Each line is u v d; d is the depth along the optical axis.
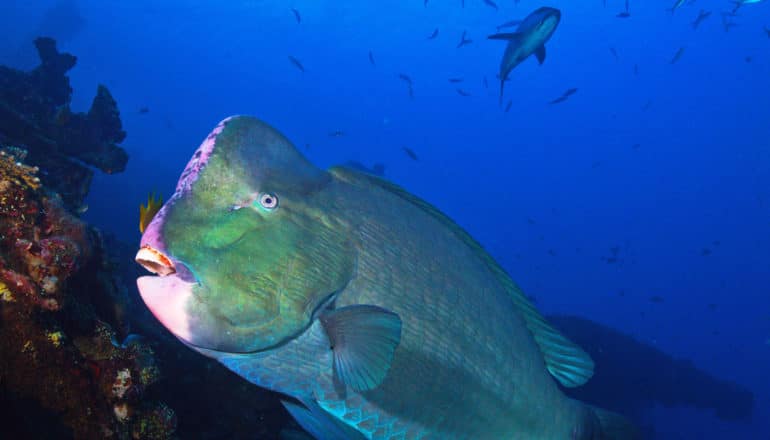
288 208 1.83
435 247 2.26
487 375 2.31
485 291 2.39
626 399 14.36
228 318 1.65
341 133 13.12
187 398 3.64
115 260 3.29
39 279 2.01
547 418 2.62
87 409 2.10
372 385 1.85
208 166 1.72
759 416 31.33
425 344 2.12
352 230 2.00
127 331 3.08
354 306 1.86
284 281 1.74
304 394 2.00
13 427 1.80
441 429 2.24
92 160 6.27
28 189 2.25
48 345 1.97
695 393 14.72
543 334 2.69
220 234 1.67
